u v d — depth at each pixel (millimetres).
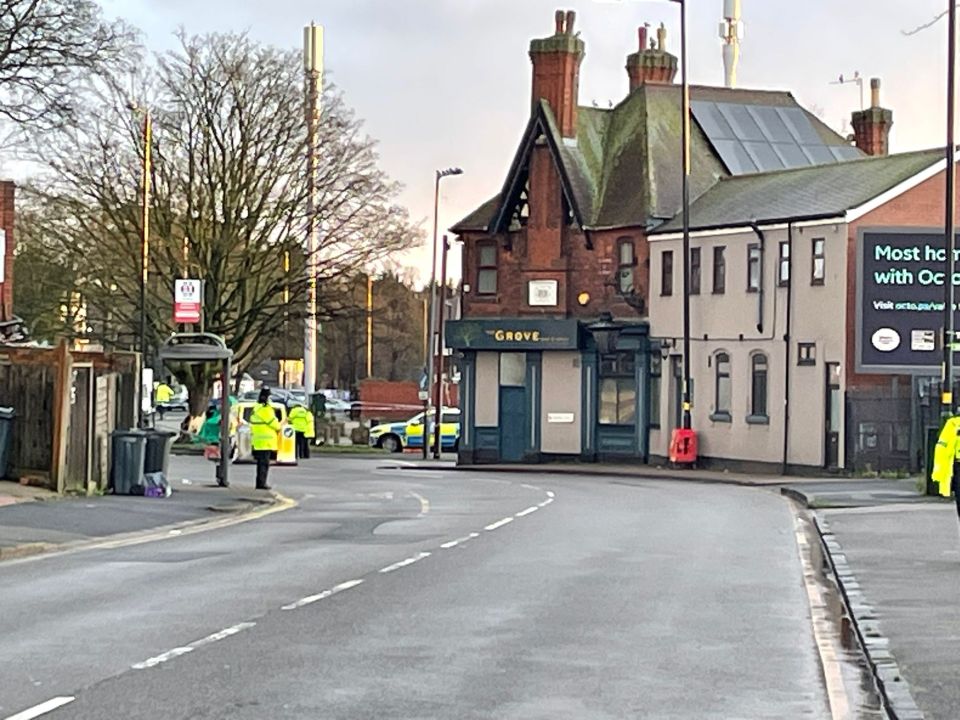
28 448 28734
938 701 10344
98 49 43562
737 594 16562
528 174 54656
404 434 68438
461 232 56062
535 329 53594
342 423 77938
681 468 47625
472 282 56062
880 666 11695
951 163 31844
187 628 13516
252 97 57094
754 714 10133
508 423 55000
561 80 54656
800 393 44031
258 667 11586
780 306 44938
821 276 43312
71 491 28438
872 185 43188
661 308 50875
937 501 31656
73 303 58469
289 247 57906
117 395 30781
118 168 56125
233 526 25328
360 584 16906
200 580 17172
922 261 42062
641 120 54781
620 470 48812
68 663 11695
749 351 46375
